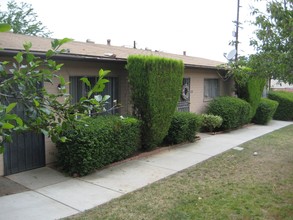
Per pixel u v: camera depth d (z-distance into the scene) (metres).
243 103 13.75
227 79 15.21
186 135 10.39
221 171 7.28
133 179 6.58
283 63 5.41
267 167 7.67
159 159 8.30
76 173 6.69
